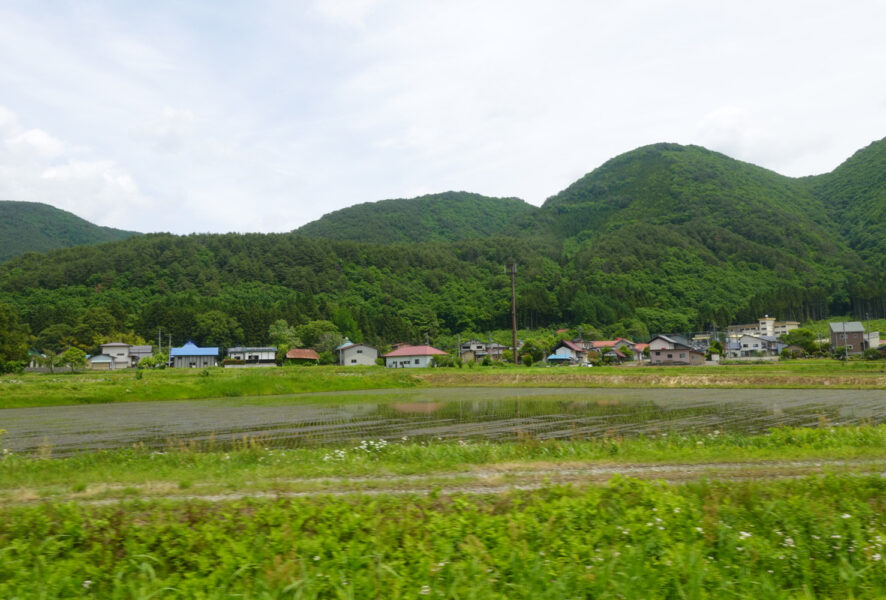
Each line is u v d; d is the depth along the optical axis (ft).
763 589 16.58
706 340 351.87
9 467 35.60
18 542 19.27
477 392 128.16
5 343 189.67
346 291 426.51
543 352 284.00
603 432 61.72
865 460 35.29
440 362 271.28
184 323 322.14
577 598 15.79
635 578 16.60
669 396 108.68
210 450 50.37
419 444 54.03
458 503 23.34
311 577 16.47
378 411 87.45
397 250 495.82
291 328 324.19
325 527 20.61
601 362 273.33
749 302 422.00
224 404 105.09
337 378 147.84
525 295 403.54
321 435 62.08
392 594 15.85
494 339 362.53
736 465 33.81
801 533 20.90
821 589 17.37
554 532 20.20
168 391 123.34
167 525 20.97
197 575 17.46
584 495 25.03
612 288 424.46
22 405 106.42
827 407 85.61
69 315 315.37
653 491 24.80
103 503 25.35
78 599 16.15
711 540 20.10
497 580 16.78
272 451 45.06
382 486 28.32
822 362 207.72
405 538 19.58
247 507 24.03
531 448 41.47
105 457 42.11
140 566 17.71
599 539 19.94
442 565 17.24
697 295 445.78
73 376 177.17
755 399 99.86
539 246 608.60
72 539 19.89
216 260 435.12
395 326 363.35
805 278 489.67
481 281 471.21
